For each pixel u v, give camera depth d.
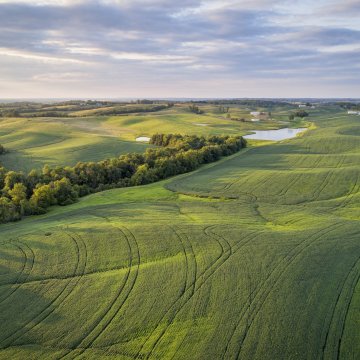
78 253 39.34
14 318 29.27
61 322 28.52
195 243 40.19
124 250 39.41
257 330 26.48
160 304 29.92
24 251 40.44
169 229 44.56
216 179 75.25
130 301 30.56
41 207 61.41
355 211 53.03
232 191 66.62
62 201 65.56
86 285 33.31
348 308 28.62
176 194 67.44
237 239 40.88
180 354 24.73
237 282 32.28
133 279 33.81
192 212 54.12
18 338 27.06
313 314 28.00
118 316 28.81
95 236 43.34
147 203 61.25
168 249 39.16
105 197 67.62
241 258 36.31
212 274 33.72
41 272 35.88
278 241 40.09
